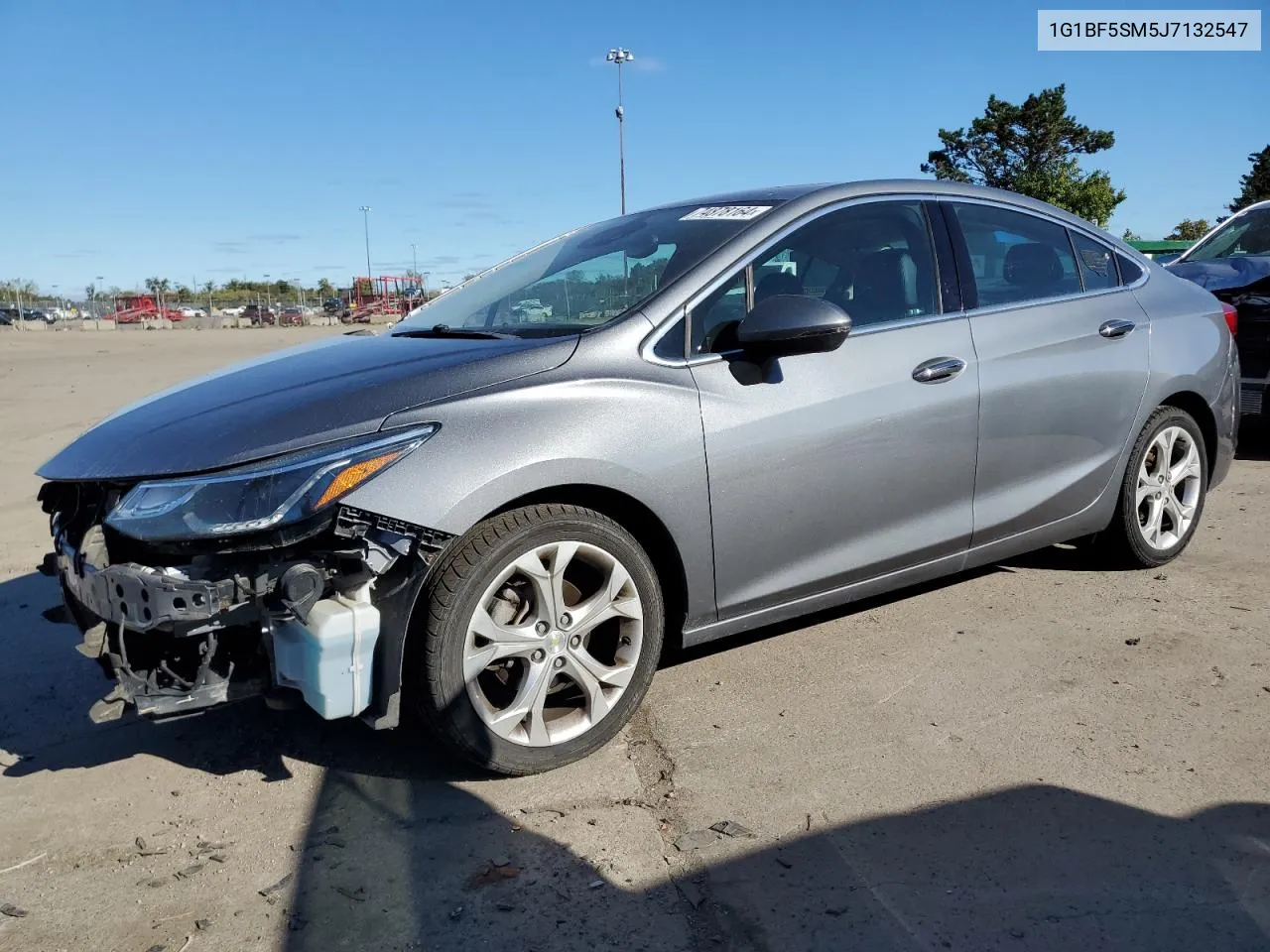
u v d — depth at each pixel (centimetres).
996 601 428
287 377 311
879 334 354
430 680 272
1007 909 228
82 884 249
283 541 251
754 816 269
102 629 267
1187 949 214
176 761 311
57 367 1872
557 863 250
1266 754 295
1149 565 459
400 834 266
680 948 218
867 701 336
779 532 329
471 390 282
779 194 368
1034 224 419
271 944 224
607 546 295
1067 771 288
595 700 299
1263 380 692
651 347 310
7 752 321
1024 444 392
